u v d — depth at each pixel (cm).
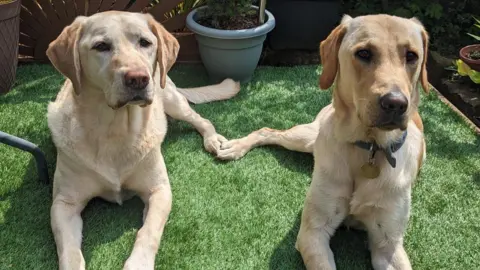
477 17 178
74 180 93
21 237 91
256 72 160
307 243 84
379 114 73
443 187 110
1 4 129
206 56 148
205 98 140
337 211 87
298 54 176
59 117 96
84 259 87
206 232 94
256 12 156
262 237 94
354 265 89
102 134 92
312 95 147
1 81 139
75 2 155
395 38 78
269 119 135
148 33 94
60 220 88
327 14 169
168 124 131
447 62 169
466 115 153
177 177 110
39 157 103
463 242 95
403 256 84
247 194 106
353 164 85
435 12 174
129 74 84
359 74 78
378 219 85
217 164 115
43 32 158
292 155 119
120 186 97
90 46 88
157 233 88
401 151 85
